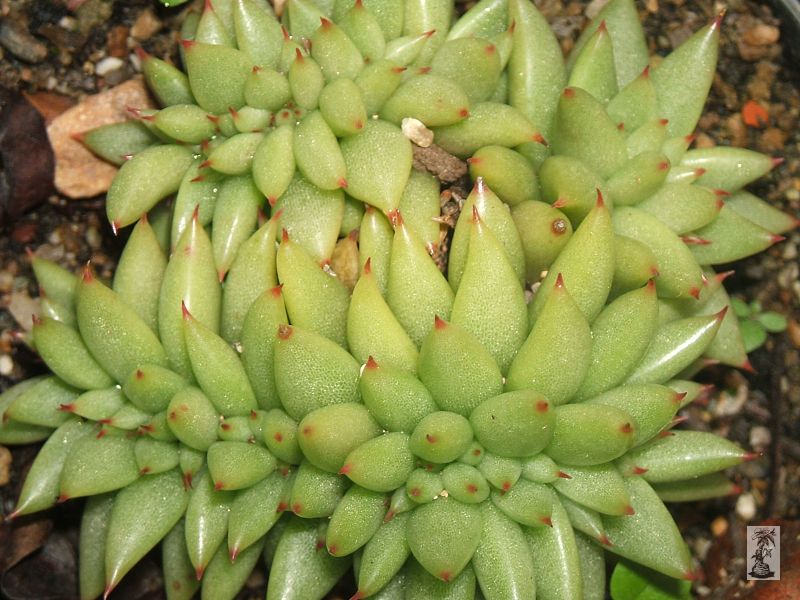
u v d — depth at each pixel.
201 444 0.18
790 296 0.23
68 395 0.19
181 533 0.19
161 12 0.24
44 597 0.21
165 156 0.20
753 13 0.24
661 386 0.17
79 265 0.23
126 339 0.18
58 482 0.19
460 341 0.16
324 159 0.18
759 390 0.23
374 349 0.17
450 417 0.16
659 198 0.19
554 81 0.20
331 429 0.16
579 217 0.19
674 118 0.20
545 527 0.17
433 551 0.16
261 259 0.18
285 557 0.18
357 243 0.20
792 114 0.24
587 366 0.17
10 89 0.23
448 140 0.20
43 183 0.23
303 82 0.19
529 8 0.20
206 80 0.19
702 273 0.19
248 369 0.18
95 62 0.24
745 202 0.21
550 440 0.17
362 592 0.17
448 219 0.20
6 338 0.23
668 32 0.25
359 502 0.17
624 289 0.19
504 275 0.17
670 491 0.19
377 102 0.19
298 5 0.20
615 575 0.20
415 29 0.20
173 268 0.18
